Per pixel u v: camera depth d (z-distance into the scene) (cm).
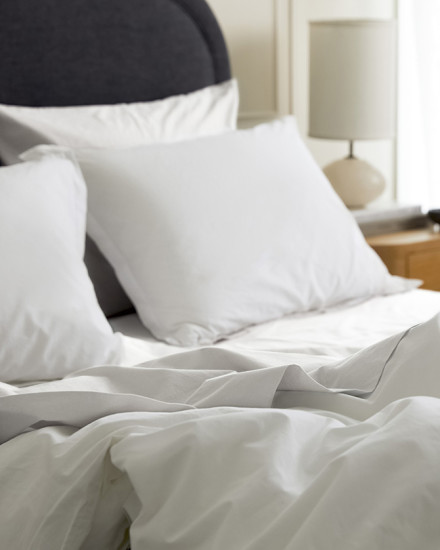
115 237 227
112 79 292
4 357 178
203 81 315
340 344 202
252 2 353
